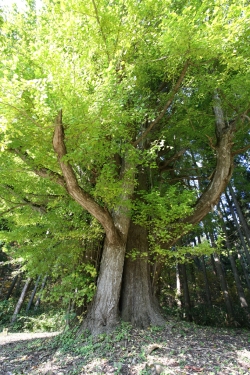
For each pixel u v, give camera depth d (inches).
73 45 168.6
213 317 444.1
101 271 224.8
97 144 164.1
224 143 261.3
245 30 156.3
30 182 231.9
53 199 243.0
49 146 158.1
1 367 172.2
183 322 233.6
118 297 214.7
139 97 239.6
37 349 203.2
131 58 205.9
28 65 142.5
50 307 514.6
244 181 457.4
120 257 223.8
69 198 238.2
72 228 248.2
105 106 131.3
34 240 253.3
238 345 182.5
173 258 288.2
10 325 436.5
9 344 251.6
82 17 174.9
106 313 204.7
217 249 235.8
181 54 174.2
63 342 199.5
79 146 151.1
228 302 446.9
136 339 180.4
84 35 172.9
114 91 149.9
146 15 184.2
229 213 687.7
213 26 151.3
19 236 246.2
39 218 245.6
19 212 257.9
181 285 634.8
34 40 217.3
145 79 244.1
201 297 668.1
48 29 183.3
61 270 248.4
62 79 119.4
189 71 233.5
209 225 404.5
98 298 213.8
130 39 181.9
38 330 386.3
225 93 255.1
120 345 172.4
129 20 177.9
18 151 181.0
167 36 158.4
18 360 182.9
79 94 131.3
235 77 230.5
